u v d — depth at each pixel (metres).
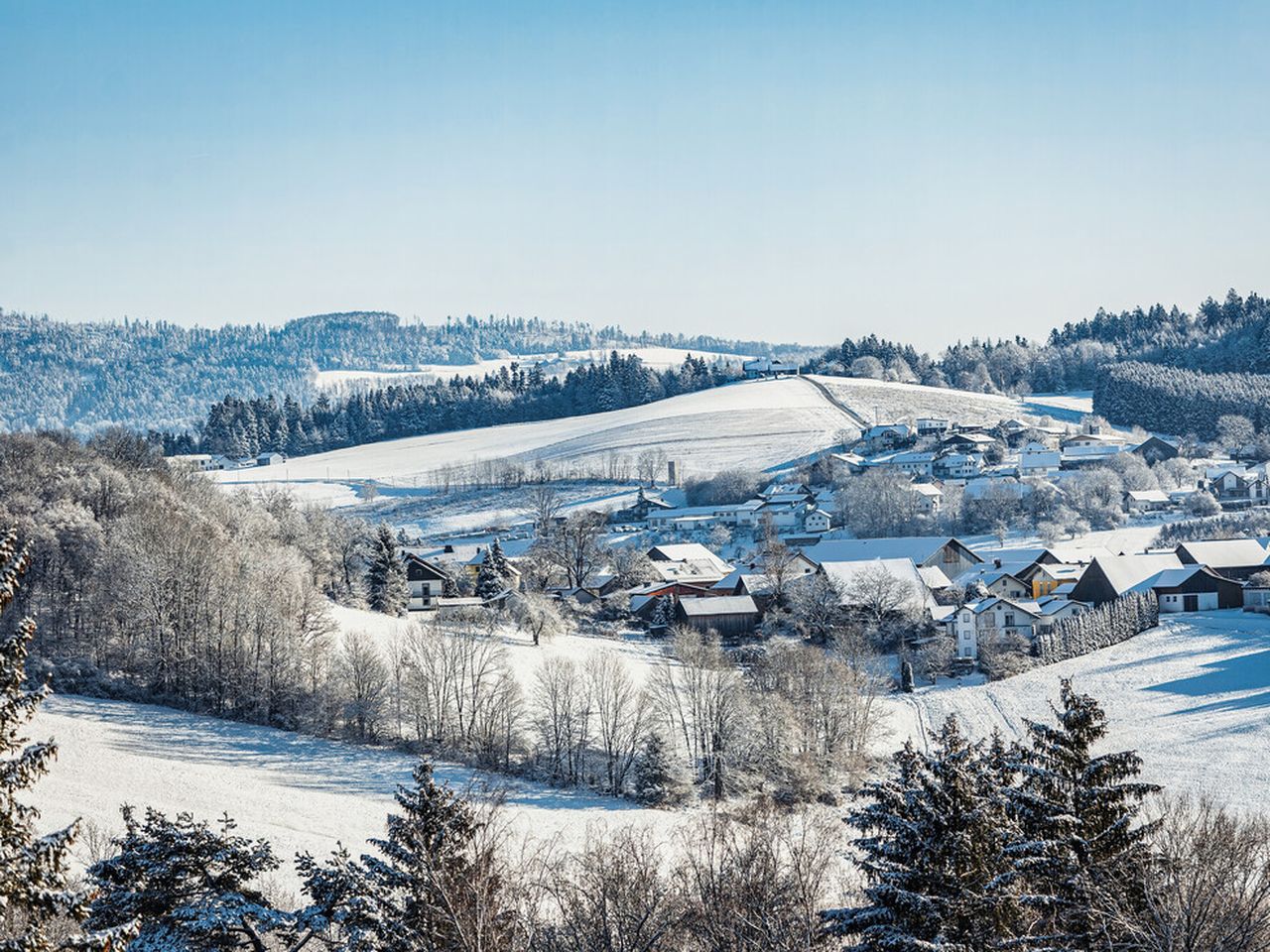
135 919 24.11
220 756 91.44
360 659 104.44
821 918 34.91
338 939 36.00
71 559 118.50
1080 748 40.47
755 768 93.50
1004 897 34.12
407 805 37.53
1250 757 88.50
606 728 97.12
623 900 37.62
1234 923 32.91
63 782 77.06
